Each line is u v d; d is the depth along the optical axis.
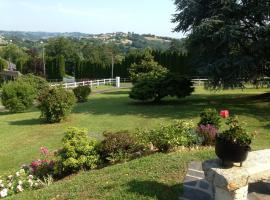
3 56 104.81
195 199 5.67
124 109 23.66
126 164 8.15
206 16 22.86
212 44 22.28
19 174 9.15
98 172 8.05
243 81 23.06
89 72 66.44
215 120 11.31
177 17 24.55
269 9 20.59
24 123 20.38
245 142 4.64
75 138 9.69
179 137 9.79
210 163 4.88
